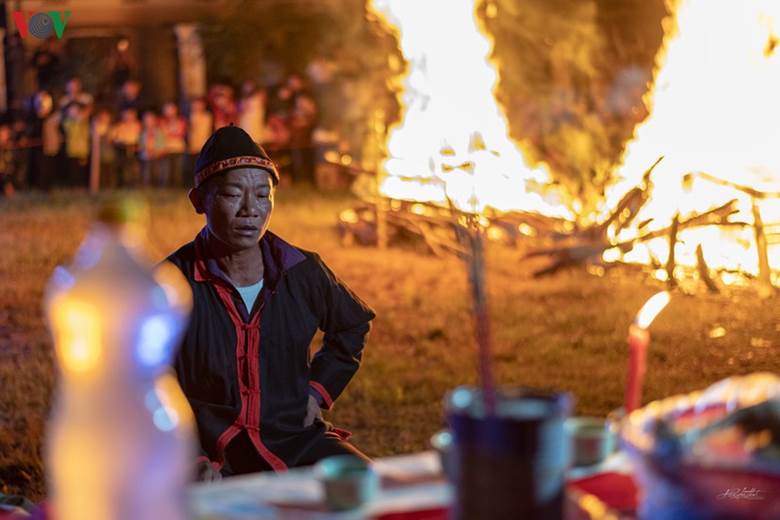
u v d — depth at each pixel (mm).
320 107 16984
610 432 2205
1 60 20656
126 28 20469
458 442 1612
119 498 1401
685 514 1688
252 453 3301
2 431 6004
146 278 1418
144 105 19922
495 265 9477
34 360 7469
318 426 3426
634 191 9320
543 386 6531
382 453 5609
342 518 1911
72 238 12477
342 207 13906
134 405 1410
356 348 3609
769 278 8273
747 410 1814
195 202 3332
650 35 12070
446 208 10922
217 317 3283
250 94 17297
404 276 9742
